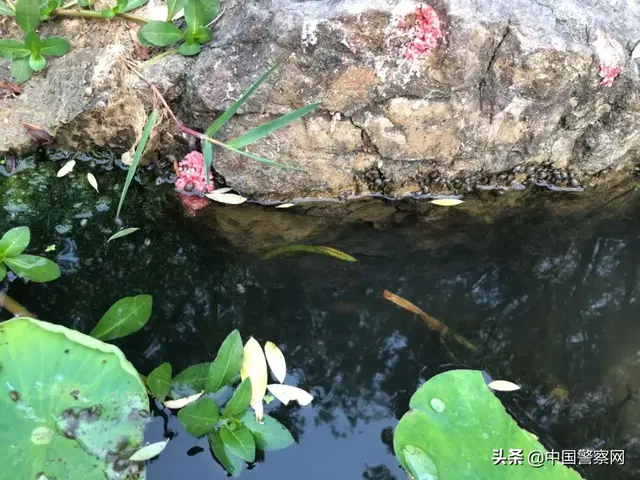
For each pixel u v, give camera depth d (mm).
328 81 1453
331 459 1147
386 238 1627
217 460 1106
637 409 1271
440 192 1748
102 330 1222
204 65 1469
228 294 1436
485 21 1418
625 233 1675
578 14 1517
